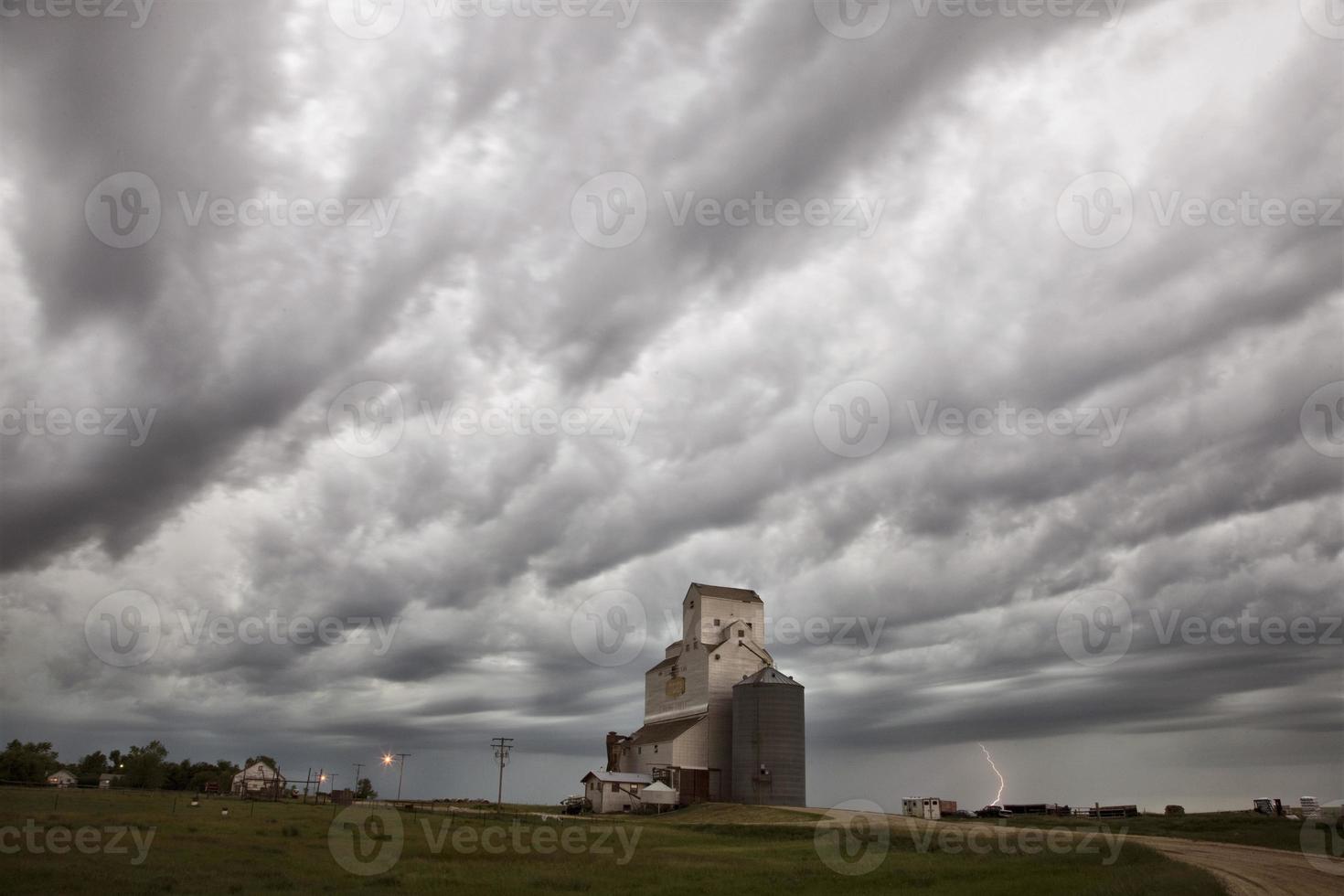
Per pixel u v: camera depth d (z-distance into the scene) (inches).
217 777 7066.9
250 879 1381.6
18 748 6786.4
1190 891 1238.3
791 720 4015.8
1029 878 1536.7
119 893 1203.2
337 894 1272.1
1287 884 1364.4
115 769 7386.8
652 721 4857.3
